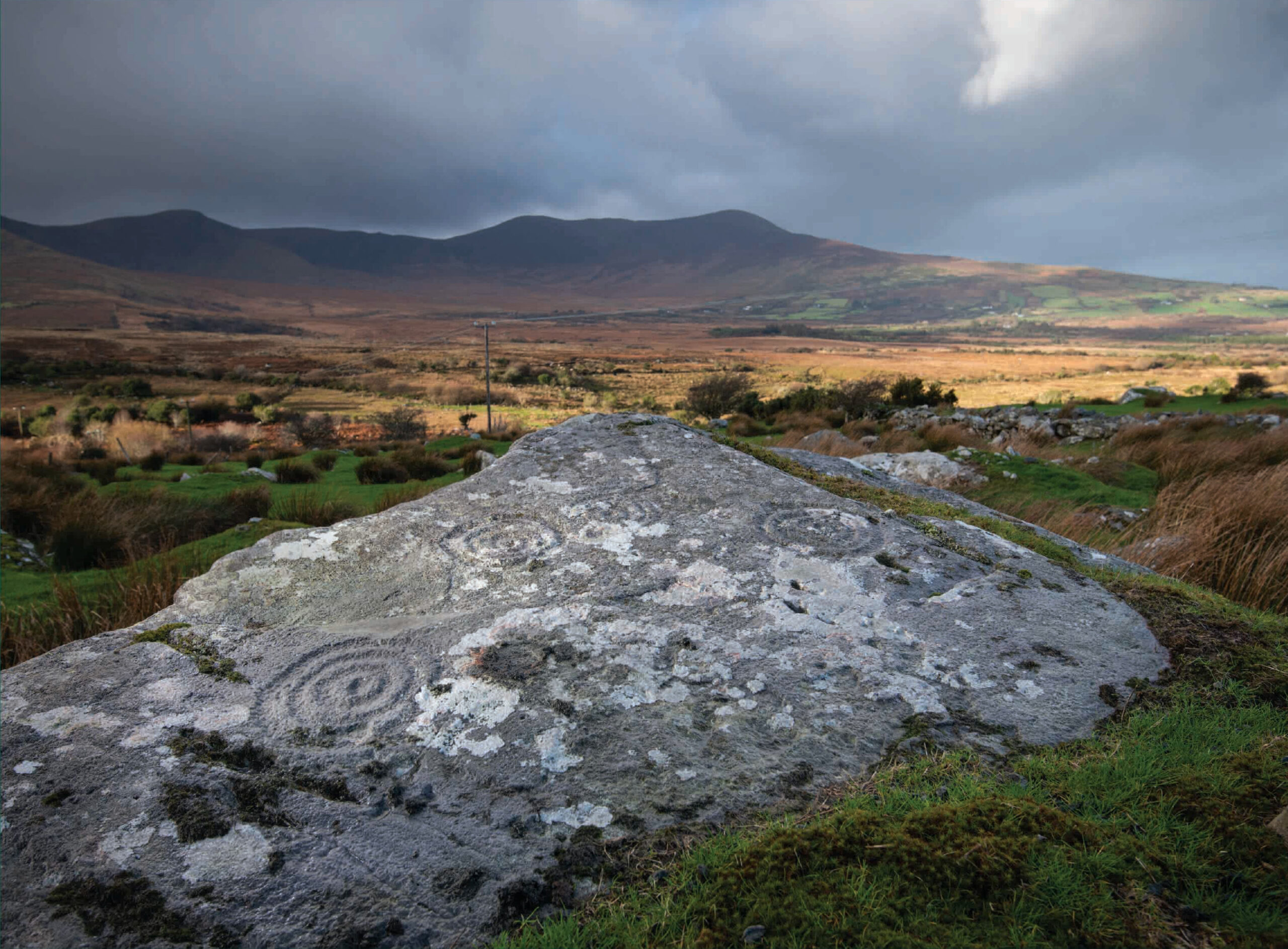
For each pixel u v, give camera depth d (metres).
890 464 9.70
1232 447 10.48
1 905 1.61
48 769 1.96
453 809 1.94
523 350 137.50
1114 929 1.44
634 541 3.29
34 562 6.71
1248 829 1.65
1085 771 1.98
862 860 1.64
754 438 16.69
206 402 39.84
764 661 2.51
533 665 2.47
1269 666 2.48
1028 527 4.57
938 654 2.57
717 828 1.88
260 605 2.81
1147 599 3.03
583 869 1.78
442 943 1.61
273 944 1.57
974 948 1.42
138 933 1.56
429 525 3.39
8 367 71.00
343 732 2.19
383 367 86.06
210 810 1.86
